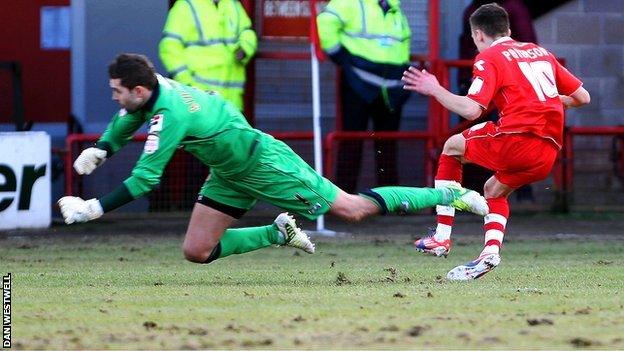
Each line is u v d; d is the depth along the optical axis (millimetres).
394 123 44344
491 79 24141
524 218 44562
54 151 42500
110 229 41250
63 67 46438
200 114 22406
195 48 42219
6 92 46344
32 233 39875
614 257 32281
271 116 45531
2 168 40688
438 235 25344
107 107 46438
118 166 43188
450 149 25297
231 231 24656
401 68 43375
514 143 24281
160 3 46219
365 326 18031
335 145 42969
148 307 20453
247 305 20641
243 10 42969
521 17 44438
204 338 17000
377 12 43031
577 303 20828
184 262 31109
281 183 23234
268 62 45250
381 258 32250
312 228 42031
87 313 19703
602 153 45938
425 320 18656
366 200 23578
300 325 18188
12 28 46312
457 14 47344
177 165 43375
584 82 49438
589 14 49250
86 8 46156
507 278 25875
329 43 42375
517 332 17422
